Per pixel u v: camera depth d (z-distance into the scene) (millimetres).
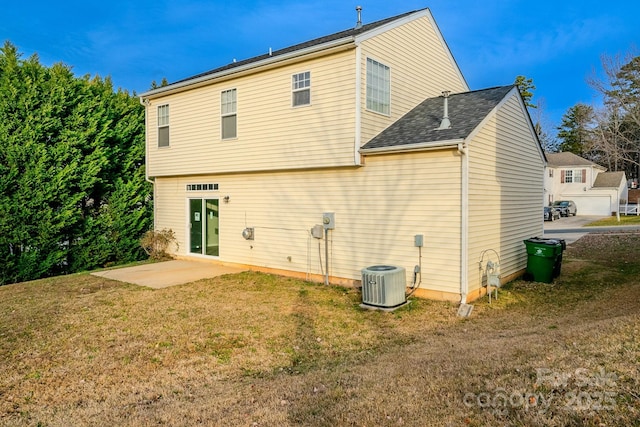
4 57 13438
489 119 9242
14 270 12016
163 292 9578
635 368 3758
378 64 10047
